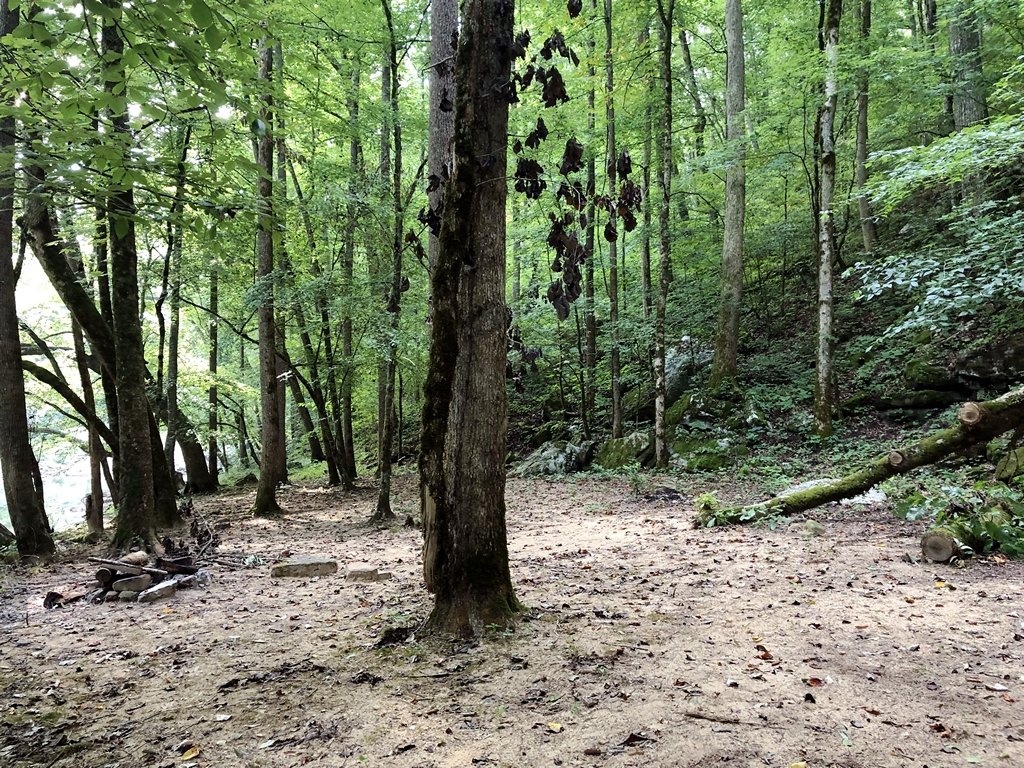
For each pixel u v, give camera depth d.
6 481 8.84
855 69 11.82
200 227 4.23
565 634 4.46
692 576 6.00
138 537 8.42
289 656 4.39
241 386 19.89
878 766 2.78
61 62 3.28
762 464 11.63
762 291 17.27
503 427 4.64
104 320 11.38
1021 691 3.40
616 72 13.54
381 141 13.83
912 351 12.16
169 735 3.31
